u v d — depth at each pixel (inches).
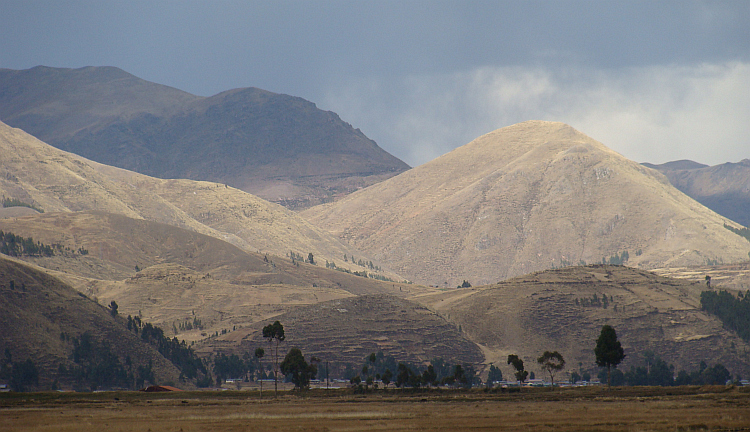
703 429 5442.9
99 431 6279.5
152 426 6658.5
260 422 6914.4
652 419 6156.5
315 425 6471.5
